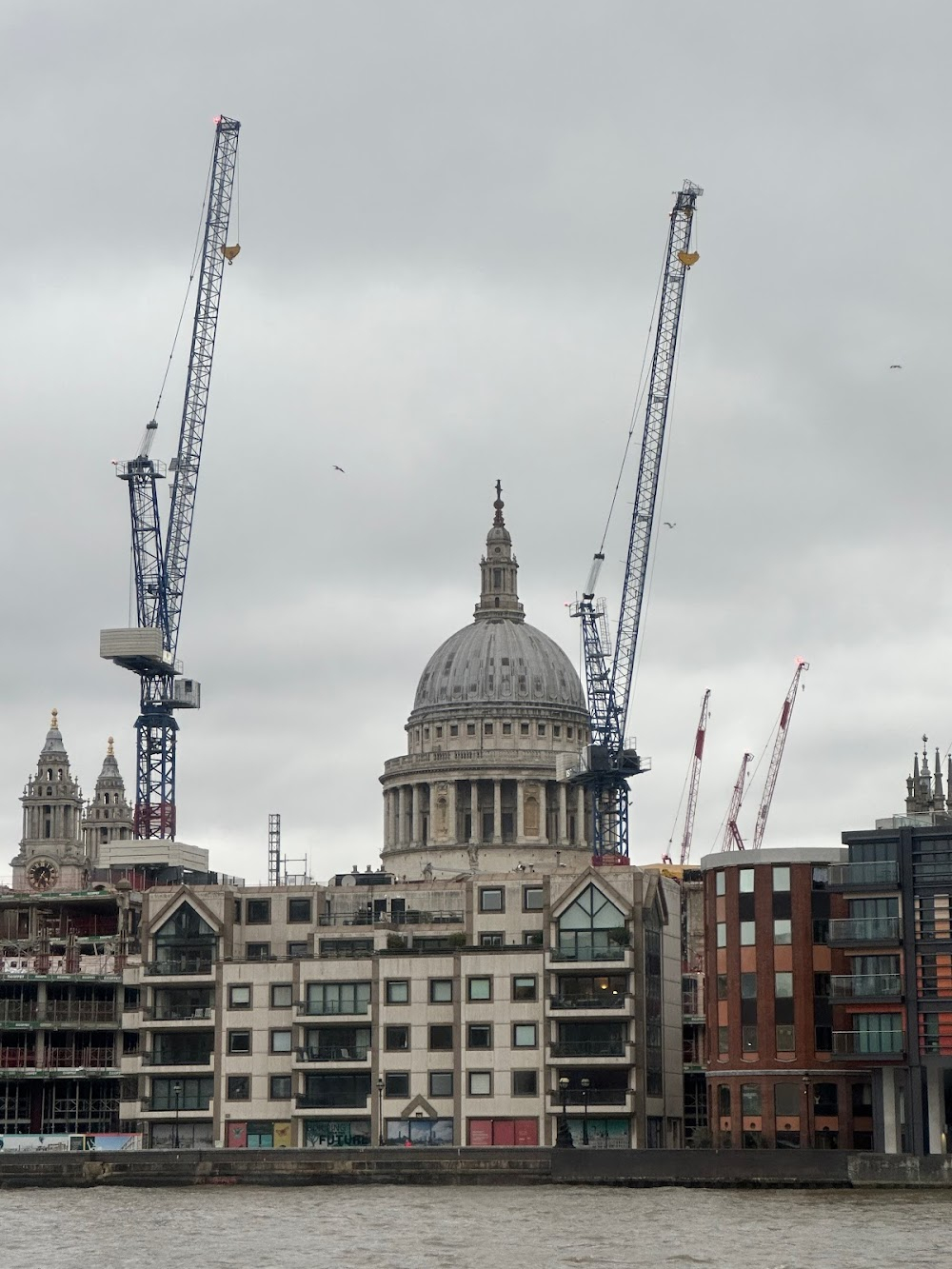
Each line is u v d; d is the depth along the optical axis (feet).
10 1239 433.07
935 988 562.25
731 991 633.61
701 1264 378.12
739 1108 626.23
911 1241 406.82
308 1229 442.91
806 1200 497.87
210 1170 574.56
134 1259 396.78
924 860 569.64
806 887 629.10
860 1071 618.44
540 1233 429.38
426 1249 406.00
